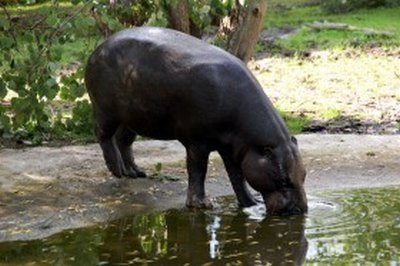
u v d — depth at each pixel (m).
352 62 29.80
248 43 20.89
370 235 11.91
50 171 15.34
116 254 11.29
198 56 13.16
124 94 13.81
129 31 14.04
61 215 13.08
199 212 13.43
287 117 20.81
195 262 10.93
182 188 14.74
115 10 17.89
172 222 12.87
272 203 12.98
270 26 40.88
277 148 12.88
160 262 10.94
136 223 12.81
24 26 16.78
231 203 13.98
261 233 12.18
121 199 14.02
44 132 18.39
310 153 16.97
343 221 12.65
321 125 19.95
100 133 14.79
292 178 12.93
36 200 13.73
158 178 15.18
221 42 21.00
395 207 13.45
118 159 14.95
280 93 24.53
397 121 20.33
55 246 11.66
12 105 16.66
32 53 16.28
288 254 11.20
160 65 13.30
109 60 13.96
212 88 12.92
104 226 12.64
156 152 17.14
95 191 14.34
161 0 18.66
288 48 33.94
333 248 11.36
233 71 13.08
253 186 13.11
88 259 11.07
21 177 14.90
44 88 16.33
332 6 46.22
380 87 24.95
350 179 15.39
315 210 13.30
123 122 14.20
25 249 11.52
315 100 23.23
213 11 19.67
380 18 42.22
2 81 16.50
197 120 13.08
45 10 16.12
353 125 19.97
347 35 36.59
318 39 35.91
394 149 17.19
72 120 18.50
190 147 13.48
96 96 14.35
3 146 17.48
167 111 13.39
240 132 13.02
